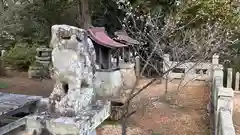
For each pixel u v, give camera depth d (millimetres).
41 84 12273
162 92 10594
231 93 6156
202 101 9773
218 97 6285
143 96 9797
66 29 3803
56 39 3857
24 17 16594
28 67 15055
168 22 9797
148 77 12609
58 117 3785
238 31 12828
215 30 11328
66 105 3865
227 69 11250
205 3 12484
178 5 11680
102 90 8555
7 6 17156
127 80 10219
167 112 8586
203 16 12344
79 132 3541
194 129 7312
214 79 8648
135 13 12602
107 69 8609
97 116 4035
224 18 12727
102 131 7000
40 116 3814
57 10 15547
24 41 16844
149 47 11742
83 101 4074
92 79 4324
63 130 3592
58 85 3961
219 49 10891
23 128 4789
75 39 3814
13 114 5453
